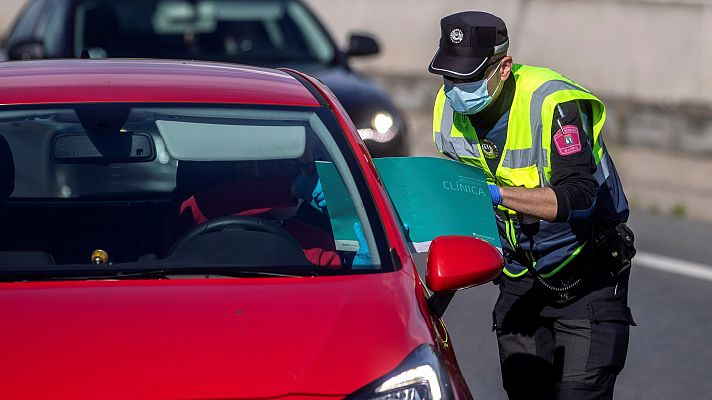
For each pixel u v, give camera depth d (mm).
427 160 14234
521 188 13602
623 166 39344
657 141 41219
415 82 48562
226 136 14023
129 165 13836
